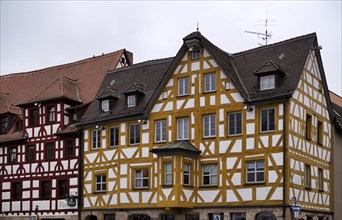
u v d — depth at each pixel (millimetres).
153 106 32875
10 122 41719
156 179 31828
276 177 28234
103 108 35531
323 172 32281
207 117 31000
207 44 31234
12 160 40312
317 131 32062
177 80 32188
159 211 31469
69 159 36969
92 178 35281
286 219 27625
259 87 29703
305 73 30828
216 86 30750
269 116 29047
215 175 30344
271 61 29688
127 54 42406
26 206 38688
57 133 37625
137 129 33406
